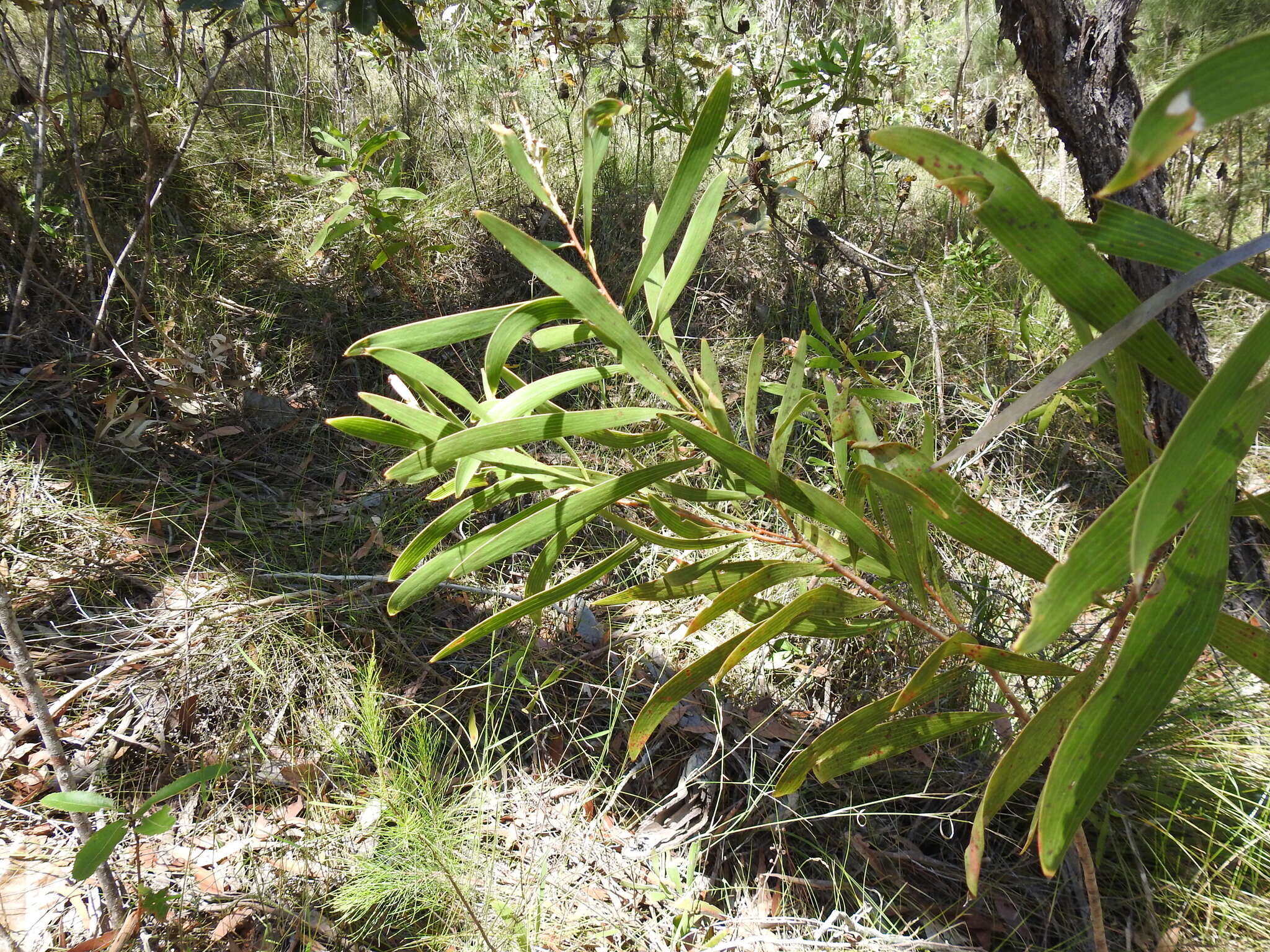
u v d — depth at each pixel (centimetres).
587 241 87
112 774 174
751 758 180
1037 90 212
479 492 107
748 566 108
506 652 207
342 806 166
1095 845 171
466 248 348
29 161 315
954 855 177
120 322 284
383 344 86
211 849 162
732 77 77
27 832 161
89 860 113
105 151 335
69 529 222
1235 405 63
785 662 211
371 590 223
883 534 102
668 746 194
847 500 102
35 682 129
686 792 184
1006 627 204
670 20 380
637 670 208
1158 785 172
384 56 382
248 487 254
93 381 262
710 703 200
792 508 101
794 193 304
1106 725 70
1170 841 169
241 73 432
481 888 158
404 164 392
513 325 85
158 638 200
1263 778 175
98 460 244
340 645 206
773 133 350
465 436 85
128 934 129
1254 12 343
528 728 196
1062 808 73
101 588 210
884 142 62
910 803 182
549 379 94
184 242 320
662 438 102
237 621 202
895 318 338
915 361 313
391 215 290
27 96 257
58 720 180
